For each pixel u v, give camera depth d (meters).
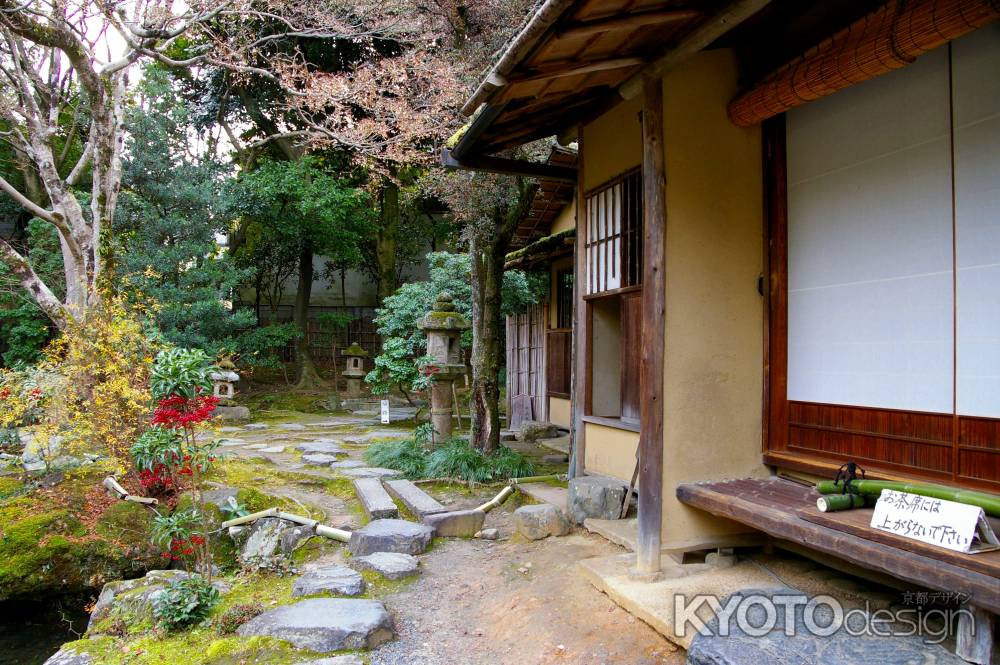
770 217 3.79
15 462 6.46
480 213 7.25
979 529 2.24
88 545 5.10
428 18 8.18
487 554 4.70
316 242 15.86
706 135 3.69
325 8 8.53
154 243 12.15
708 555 3.68
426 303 10.45
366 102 8.31
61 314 6.06
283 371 17.14
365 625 3.36
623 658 2.87
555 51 3.12
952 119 2.81
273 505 5.73
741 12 2.82
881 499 2.53
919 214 2.96
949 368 2.82
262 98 14.25
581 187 5.06
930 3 2.54
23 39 7.21
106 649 3.39
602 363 5.33
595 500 4.68
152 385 4.45
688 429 3.61
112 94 7.10
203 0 7.19
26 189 13.10
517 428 10.77
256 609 3.71
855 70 2.88
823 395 3.49
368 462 7.47
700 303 3.65
